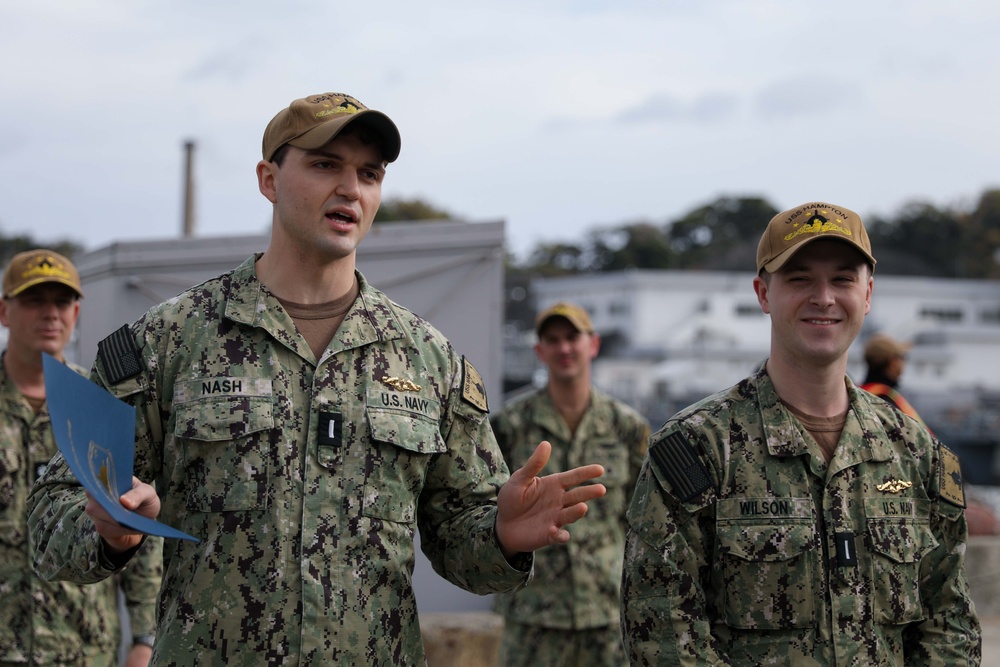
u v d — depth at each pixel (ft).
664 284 192.13
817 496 9.27
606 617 17.56
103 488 6.91
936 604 9.50
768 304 9.73
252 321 8.29
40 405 13.75
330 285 8.57
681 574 9.09
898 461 9.53
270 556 7.88
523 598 17.70
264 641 7.75
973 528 31.73
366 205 8.46
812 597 9.05
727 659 9.07
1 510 13.15
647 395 175.94
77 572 7.93
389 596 8.16
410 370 8.66
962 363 183.73
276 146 8.37
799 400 9.57
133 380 8.14
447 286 23.36
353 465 8.16
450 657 20.16
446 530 8.85
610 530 17.99
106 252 22.71
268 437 8.05
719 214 284.82
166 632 7.95
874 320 194.08
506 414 18.89
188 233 46.37
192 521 8.02
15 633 12.98
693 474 9.23
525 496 8.09
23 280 13.56
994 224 249.34
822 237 9.20
